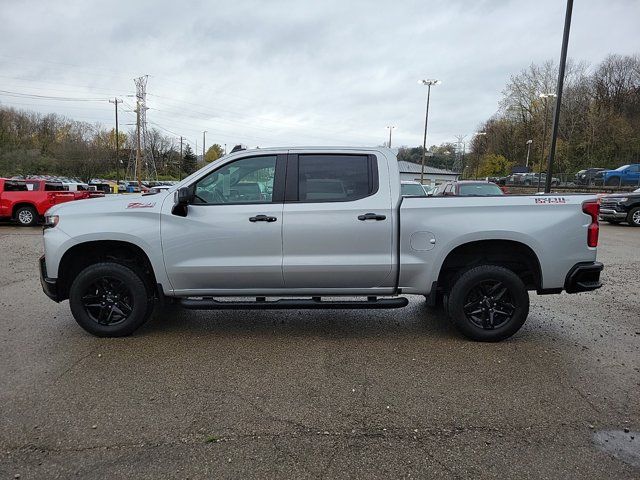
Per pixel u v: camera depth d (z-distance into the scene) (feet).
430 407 10.94
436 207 14.67
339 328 16.70
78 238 14.67
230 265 14.75
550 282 14.80
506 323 15.05
